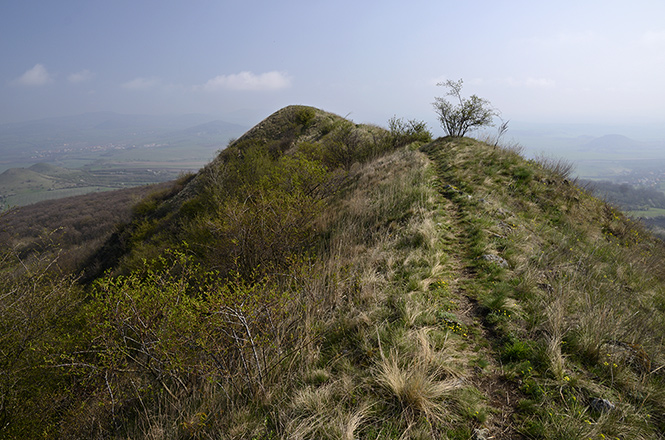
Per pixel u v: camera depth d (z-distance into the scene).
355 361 3.38
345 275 5.06
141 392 3.83
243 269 6.33
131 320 3.81
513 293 4.29
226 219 6.98
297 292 4.73
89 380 3.85
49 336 4.80
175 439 2.87
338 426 2.54
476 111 14.80
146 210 24.36
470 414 2.58
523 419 2.54
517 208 7.85
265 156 16.80
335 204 10.02
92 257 21.84
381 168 12.38
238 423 2.78
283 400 2.97
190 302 3.79
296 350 3.50
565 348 3.29
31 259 5.12
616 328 3.47
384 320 3.91
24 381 4.45
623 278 5.29
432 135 18.59
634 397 2.73
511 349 3.22
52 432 4.08
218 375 3.36
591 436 2.30
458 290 4.58
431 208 7.53
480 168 10.34
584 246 6.34
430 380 2.85
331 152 17.64
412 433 2.45
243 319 3.27
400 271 5.11
